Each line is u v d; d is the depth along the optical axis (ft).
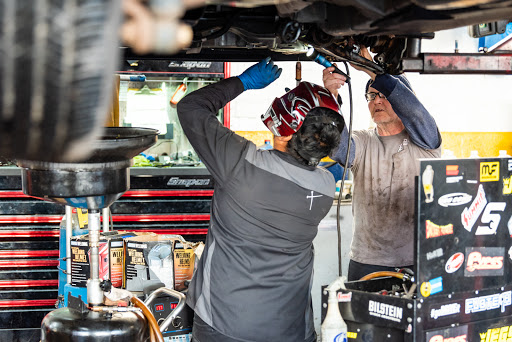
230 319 6.97
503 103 18.99
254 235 6.97
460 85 18.75
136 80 14.05
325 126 6.77
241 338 6.96
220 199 7.11
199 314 7.17
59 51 2.68
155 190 14.96
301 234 7.20
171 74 14.66
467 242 6.27
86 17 2.69
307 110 6.81
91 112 2.86
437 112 18.72
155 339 7.29
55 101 2.77
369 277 7.25
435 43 13.07
